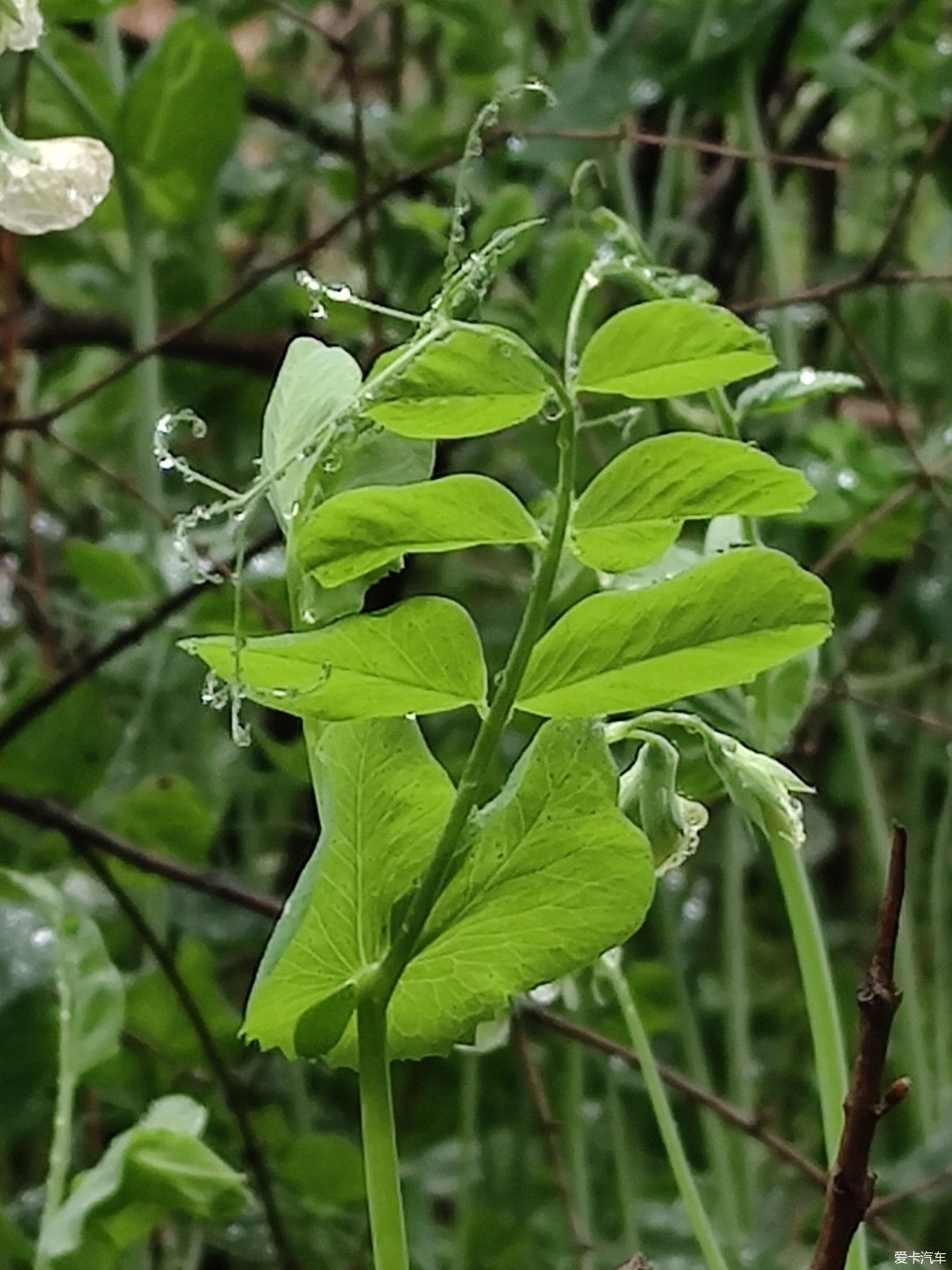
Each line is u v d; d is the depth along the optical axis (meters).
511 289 1.15
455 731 1.18
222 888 0.96
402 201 1.36
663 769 0.58
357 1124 1.30
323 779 0.53
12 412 1.13
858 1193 0.54
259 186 1.49
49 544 1.43
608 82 1.15
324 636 0.50
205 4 1.45
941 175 1.32
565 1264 1.13
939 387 1.43
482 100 1.43
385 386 0.50
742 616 0.51
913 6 1.30
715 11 1.12
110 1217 0.74
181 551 0.53
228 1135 1.09
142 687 1.20
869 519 1.11
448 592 1.33
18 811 0.95
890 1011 0.54
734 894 1.15
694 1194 0.68
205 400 1.47
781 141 1.53
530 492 1.29
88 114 1.15
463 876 0.53
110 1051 0.76
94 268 1.39
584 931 0.54
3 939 0.86
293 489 0.53
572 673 0.52
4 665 1.37
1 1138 0.99
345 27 1.65
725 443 0.50
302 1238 1.10
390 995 0.53
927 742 1.34
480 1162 1.23
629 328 0.50
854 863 1.50
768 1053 1.39
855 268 1.36
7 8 0.60
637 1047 0.68
